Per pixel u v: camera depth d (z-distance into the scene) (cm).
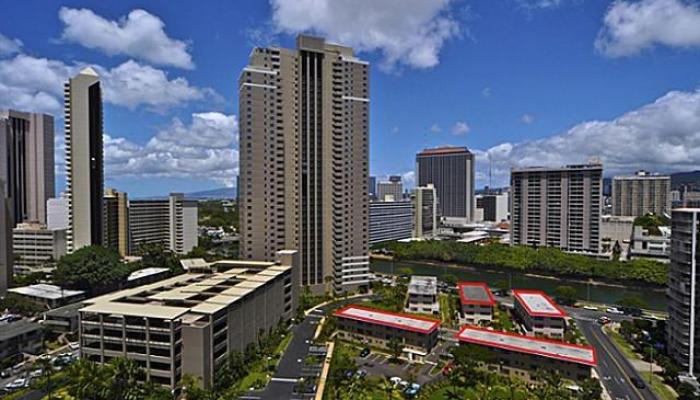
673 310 11062
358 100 18912
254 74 17175
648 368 10931
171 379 9231
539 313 13188
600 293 19925
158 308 9988
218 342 10038
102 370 8012
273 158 17638
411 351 11838
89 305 10412
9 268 16588
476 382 9925
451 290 19438
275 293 13688
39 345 11725
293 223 18175
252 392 9469
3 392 9219
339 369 10081
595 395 9062
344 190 18650
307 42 17862
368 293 19125
